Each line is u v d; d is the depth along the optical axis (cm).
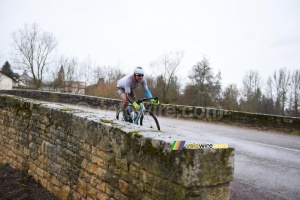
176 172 236
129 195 297
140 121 592
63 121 461
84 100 1855
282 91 5769
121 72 3978
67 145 443
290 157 574
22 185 516
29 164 568
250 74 5909
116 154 324
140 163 283
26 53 3922
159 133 299
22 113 617
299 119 970
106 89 2897
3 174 589
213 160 241
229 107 5091
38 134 545
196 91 4775
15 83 6444
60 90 3956
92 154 374
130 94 618
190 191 229
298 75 5641
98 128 363
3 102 717
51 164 487
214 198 242
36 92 2342
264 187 384
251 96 5631
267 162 523
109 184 333
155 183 261
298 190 376
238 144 690
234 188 377
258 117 1084
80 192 395
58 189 455
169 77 4284
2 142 702
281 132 1011
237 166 487
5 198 469
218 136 794
